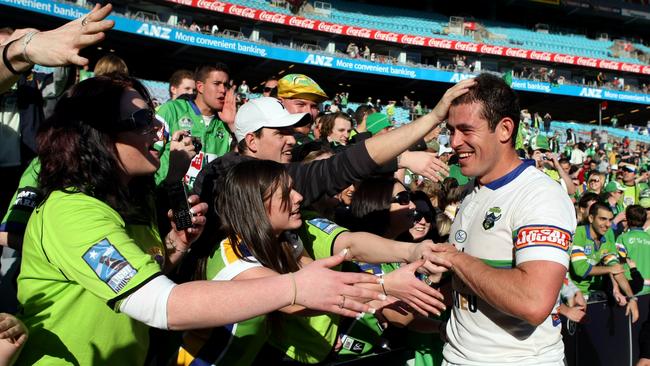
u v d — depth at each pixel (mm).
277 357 2449
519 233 1992
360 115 6227
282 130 2889
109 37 24609
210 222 2416
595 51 36375
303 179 2482
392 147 2330
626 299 4773
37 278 1689
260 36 28469
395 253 2229
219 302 1433
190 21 26609
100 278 1513
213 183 2754
